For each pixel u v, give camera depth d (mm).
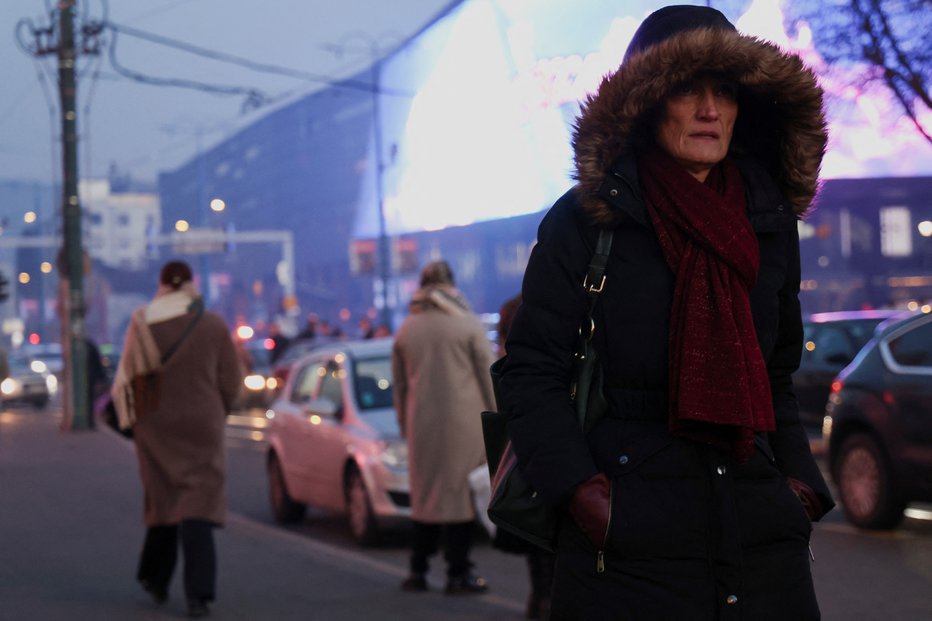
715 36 3361
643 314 3285
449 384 9117
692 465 3254
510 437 3404
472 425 9109
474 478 8609
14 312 144375
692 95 3391
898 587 9289
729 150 3643
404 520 11953
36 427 29797
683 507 3234
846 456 12172
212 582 8133
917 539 11461
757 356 3254
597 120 3387
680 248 3285
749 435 3205
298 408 14062
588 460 3256
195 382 8391
